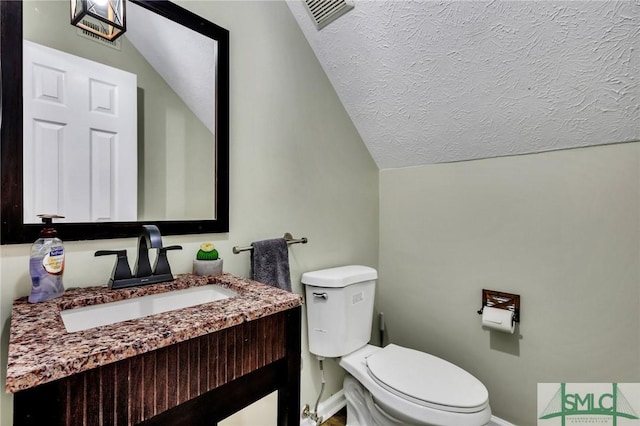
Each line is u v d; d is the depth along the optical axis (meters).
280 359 0.86
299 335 0.90
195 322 0.68
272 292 0.92
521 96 1.28
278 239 1.35
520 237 1.48
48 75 0.85
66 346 0.55
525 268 1.47
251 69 1.32
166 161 1.07
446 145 1.64
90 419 0.54
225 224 1.21
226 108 1.21
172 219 1.08
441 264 1.76
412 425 1.17
